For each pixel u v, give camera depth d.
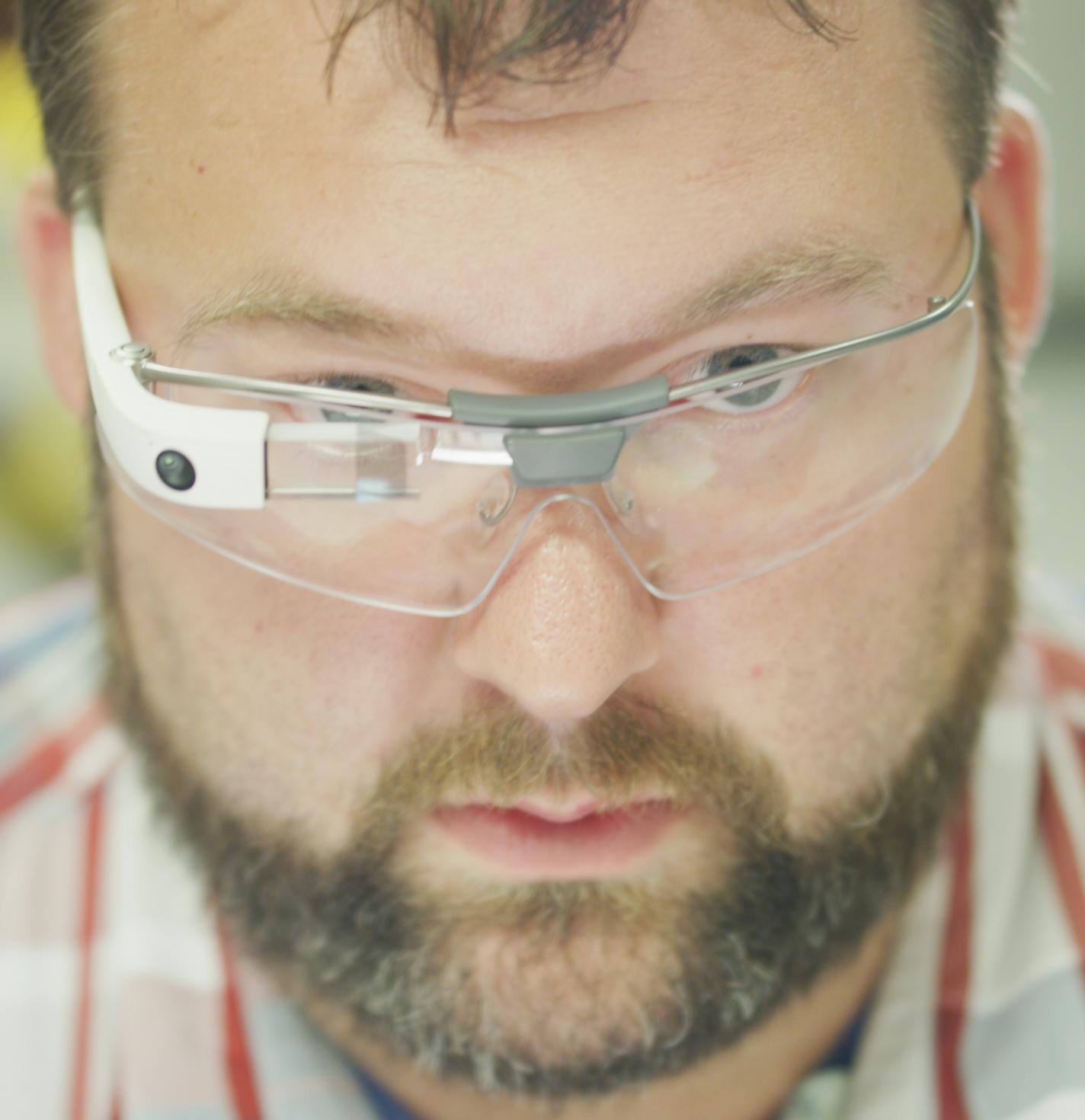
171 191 0.52
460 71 0.47
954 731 0.68
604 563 0.52
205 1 0.50
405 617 0.56
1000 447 0.69
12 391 1.49
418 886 0.60
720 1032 0.62
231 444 0.52
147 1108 0.77
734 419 0.54
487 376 0.51
